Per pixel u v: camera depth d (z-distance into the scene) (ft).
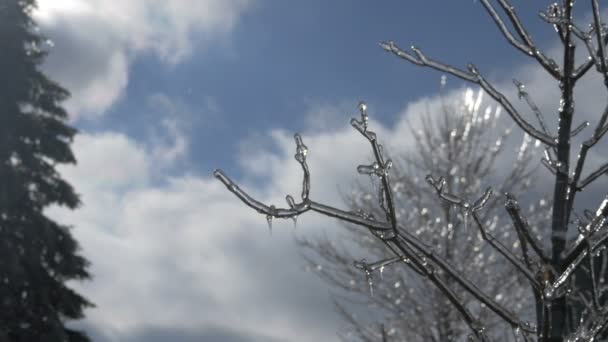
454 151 42.42
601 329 8.48
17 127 67.82
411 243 8.82
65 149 69.72
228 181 8.46
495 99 9.75
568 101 9.46
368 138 8.29
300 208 8.50
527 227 9.06
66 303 67.26
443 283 9.02
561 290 8.82
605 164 9.46
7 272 63.52
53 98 70.85
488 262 38.50
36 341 63.98
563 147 9.52
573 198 9.41
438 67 9.80
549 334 8.82
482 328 9.05
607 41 9.38
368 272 9.21
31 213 66.18
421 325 38.50
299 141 8.56
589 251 8.67
